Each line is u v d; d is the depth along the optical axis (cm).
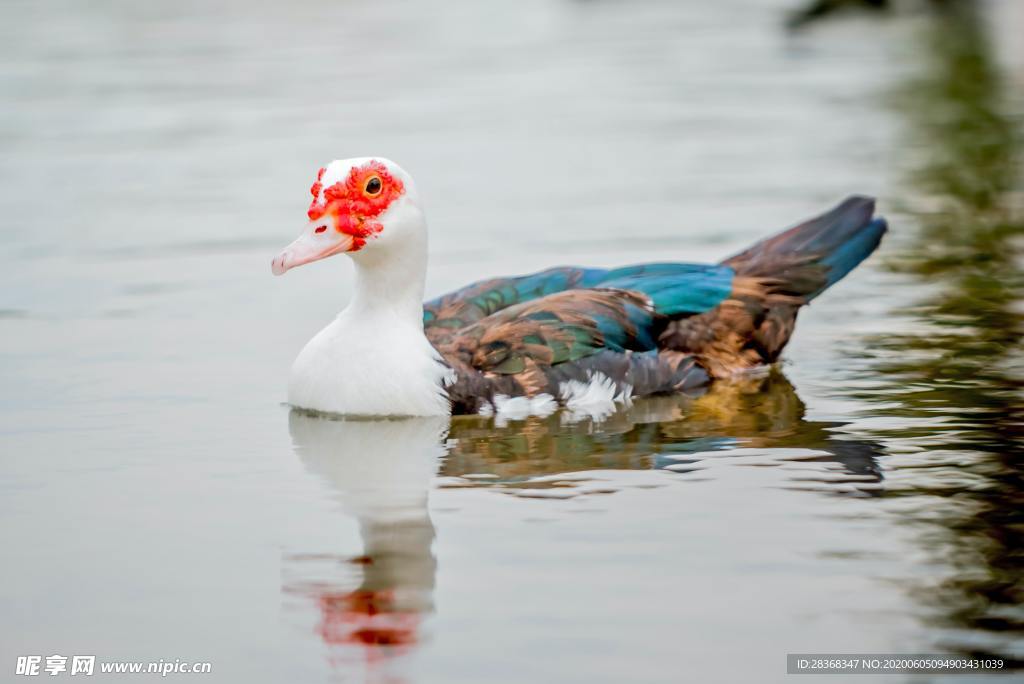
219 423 1271
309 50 3362
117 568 964
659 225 1903
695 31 3566
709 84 2902
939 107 2602
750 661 824
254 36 3569
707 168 2220
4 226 1983
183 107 2742
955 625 856
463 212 2000
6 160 2362
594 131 2500
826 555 948
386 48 3388
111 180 2227
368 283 1288
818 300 1594
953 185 2055
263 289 1711
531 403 1290
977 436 1170
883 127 2462
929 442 1160
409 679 816
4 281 1739
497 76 3016
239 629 880
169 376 1409
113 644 867
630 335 1347
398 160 2303
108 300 1664
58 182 2216
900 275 1664
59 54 3319
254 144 2431
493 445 1201
